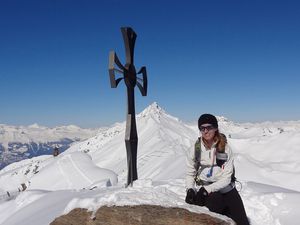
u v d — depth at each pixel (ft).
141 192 22.84
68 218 22.84
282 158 71.00
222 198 19.75
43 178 81.10
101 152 235.61
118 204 21.61
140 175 125.59
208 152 18.98
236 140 86.99
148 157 148.46
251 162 61.16
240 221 19.63
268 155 75.00
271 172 56.85
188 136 198.70
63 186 73.36
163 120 228.63
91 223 21.59
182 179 34.37
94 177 73.56
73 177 76.38
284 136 80.48
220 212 19.94
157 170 122.83
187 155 19.65
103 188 38.01
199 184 19.61
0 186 148.46
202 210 19.76
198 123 18.94
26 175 149.79
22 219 35.01
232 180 19.62
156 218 20.25
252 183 32.01
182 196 24.20
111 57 33.55
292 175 54.95
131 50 37.14
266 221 25.49
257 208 26.45
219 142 18.75
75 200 23.62
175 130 207.10
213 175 18.92
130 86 37.04
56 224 23.04
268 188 30.09
